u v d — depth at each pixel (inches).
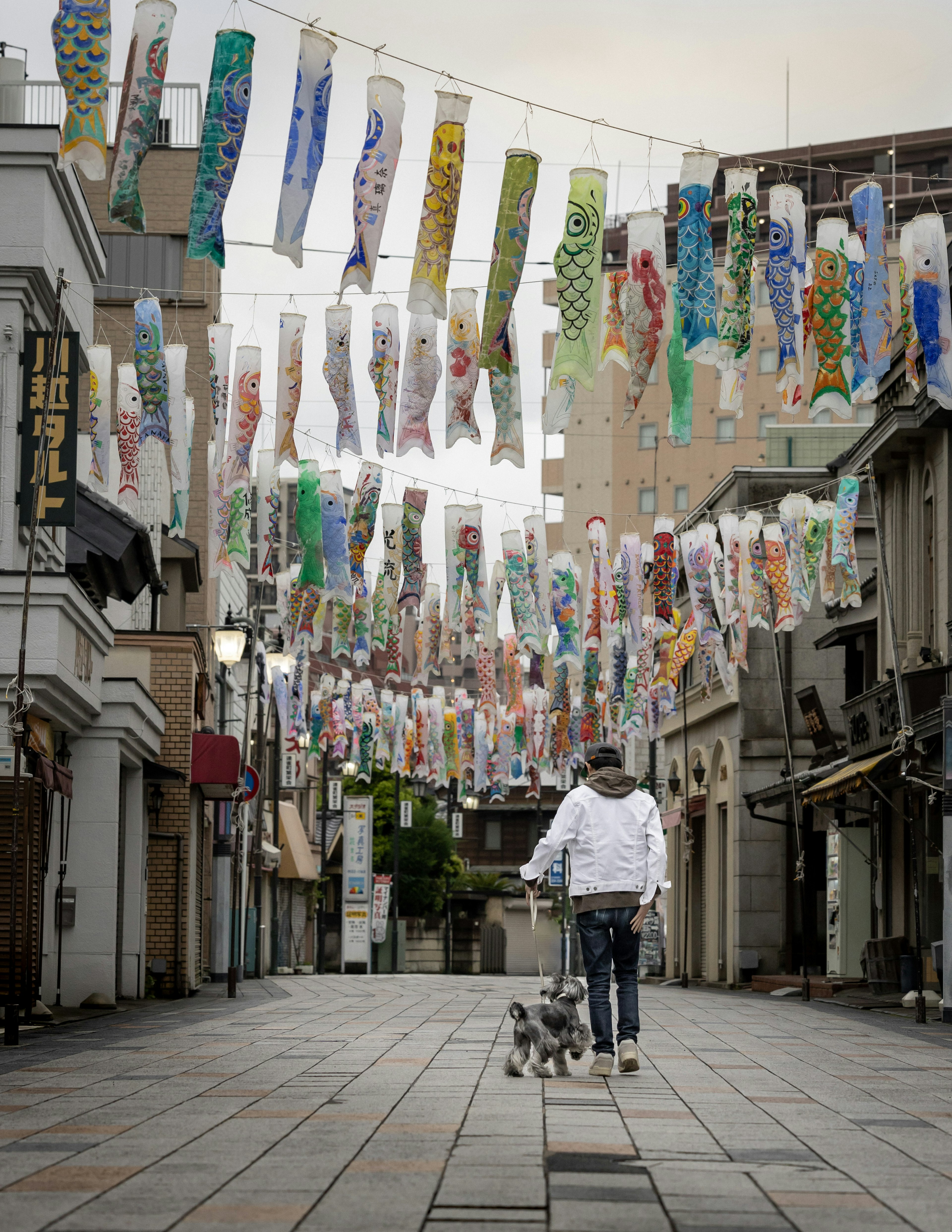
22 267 682.8
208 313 1457.9
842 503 871.1
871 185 536.1
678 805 1681.8
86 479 984.3
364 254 470.6
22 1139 251.9
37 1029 563.5
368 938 1748.3
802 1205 198.8
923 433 937.5
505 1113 281.3
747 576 938.7
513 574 910.4
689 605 1600.6
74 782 792.3
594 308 502.0
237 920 1226.0
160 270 1461.6
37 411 675.4
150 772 902.4
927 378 564.1
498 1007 673.6
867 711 976.3
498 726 1395.2
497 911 2728.8
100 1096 312.2
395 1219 184.9
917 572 978.1
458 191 480.1
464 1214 188.7
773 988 1162.6
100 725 796.0
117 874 794.8
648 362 522.9
